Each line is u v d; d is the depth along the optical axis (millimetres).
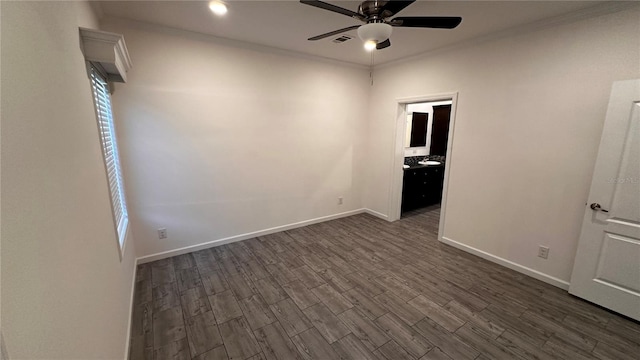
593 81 2152
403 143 4180
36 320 669
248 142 3348
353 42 3061
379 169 4391
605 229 2137
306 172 3955
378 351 1781
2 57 604
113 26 2426
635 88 1914
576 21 2186
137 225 2805
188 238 3139
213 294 2385
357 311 2176
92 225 1265
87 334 1029
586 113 2211
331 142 4121
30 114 736
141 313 2129
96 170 1492
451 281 2605
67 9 1215
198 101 2926
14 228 602
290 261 2996
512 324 2021
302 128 3777
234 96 3143
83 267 1062
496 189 2877
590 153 2223
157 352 1766
